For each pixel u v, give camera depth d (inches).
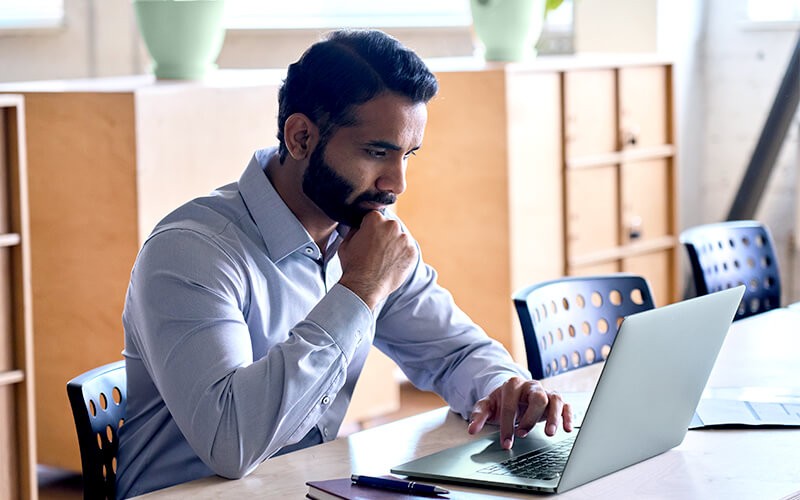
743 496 58.2
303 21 200.1
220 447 63.6
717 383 81.6
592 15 219.5
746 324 102.0
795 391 78.9
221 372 65.3
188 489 62.1
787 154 217.3
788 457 64.6
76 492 145.8
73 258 139.3
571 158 178.4
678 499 57.7
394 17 207.6
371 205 70.3
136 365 73.4
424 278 83.1
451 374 80.7
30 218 141.5
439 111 170.7
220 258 69.5
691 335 62.8
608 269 189.0
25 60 170.9
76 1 175.9
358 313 67.8
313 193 71.0
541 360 90.4
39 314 143.0
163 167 136.3
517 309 90.6
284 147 72.9
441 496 58.3
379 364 170.1
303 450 68.5
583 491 59.1
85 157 136.6
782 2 221.0
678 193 220.5
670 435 65.5
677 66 221.1
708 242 125.5
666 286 201.6
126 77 160.1
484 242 169.9
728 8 224.8
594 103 183.0
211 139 142.0
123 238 135.3
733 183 228.2
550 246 177.0
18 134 119.0
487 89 166.2
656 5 214.4
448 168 171.3
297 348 65.5
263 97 148.6
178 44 149.5
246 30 194.4
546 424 67.9
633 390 59.9
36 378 144.9
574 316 96.0
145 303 68.2
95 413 71.4
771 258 131.5
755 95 223.0
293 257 74.4
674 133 198.2
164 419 72.5
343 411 79.6
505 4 170.4
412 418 76.4
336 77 68.1
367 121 67.9
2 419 122.6
